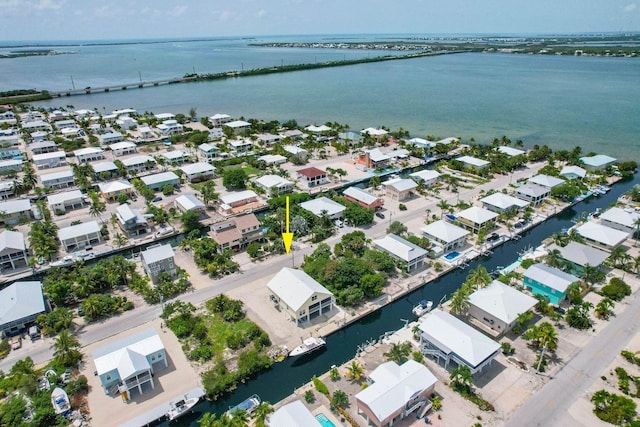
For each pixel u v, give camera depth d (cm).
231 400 6781
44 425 6119
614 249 10312
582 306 7950
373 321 8644
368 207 13012
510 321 7562
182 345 7725
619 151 19088
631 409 5978
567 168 15625
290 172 16988
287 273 8894
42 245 10694
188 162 18350
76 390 6675
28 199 13825
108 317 8538
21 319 8006
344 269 8994
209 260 10394
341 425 6047
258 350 7456
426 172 15512
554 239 10388
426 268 10138
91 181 16100
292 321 8312
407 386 6175
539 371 6912
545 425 5969
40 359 7419
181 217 12075
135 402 6519
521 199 13612
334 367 7050
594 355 7244
